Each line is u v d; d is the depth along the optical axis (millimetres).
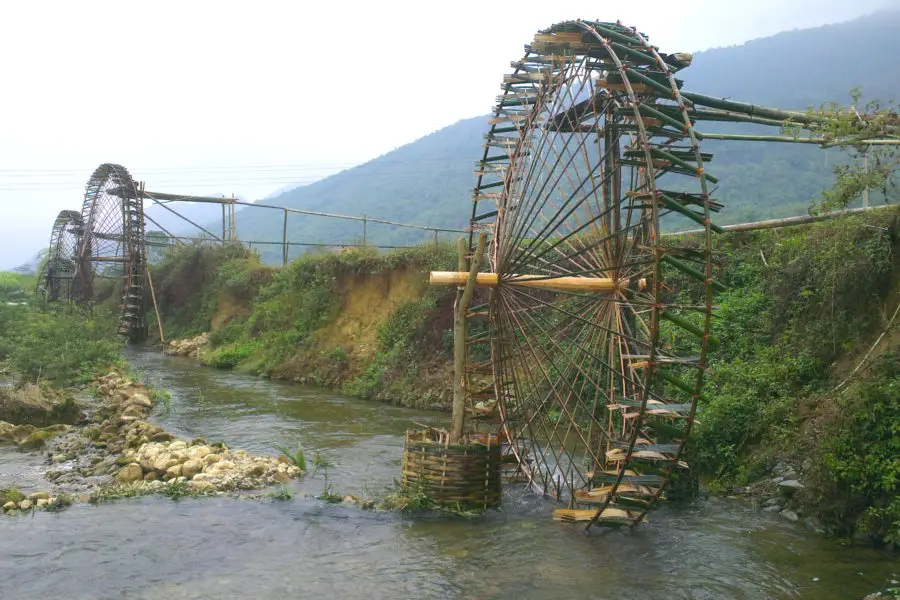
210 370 27078
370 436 15289
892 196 12977
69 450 13711
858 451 9328
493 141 13609
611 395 11281
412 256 23781
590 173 11242
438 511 10258
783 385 11867
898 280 11414
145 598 7359
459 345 11070
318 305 26078
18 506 10086
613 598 7520
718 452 11797
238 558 8445
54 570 7996
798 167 59125
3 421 15266
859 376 10547
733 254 15961
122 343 27672
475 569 8250
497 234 12219
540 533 9516
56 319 25859
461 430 10914
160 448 12555
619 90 10914
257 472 11789
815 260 13109
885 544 8812
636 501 9469
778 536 9312
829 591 7613
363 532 9406
